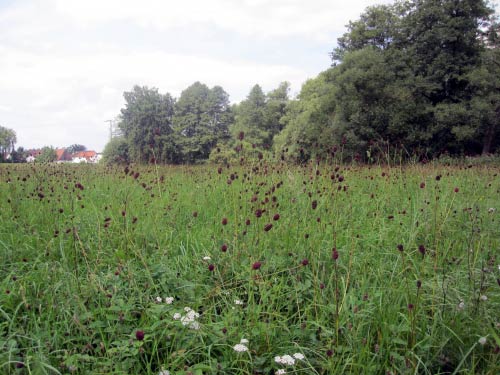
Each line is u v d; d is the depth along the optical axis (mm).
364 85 25453
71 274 3012
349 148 23797
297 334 2477
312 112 28859
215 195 5992
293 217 4270
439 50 27828
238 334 2365
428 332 2529
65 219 4484
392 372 2111
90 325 2416
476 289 2961
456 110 24188
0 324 2475
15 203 4957
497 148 27812
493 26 28594
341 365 2242
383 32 30828
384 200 5723
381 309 2666
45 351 2248
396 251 3732
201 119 54188
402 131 24859
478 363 2322
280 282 3072
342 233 4078
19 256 3590
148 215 4691
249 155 6625
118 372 2062
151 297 2912
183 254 3699
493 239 4027
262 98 56531
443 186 6961
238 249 3539
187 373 2021
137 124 51406
